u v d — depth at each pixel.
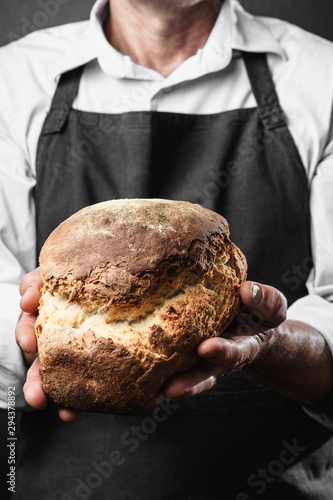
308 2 1.79
